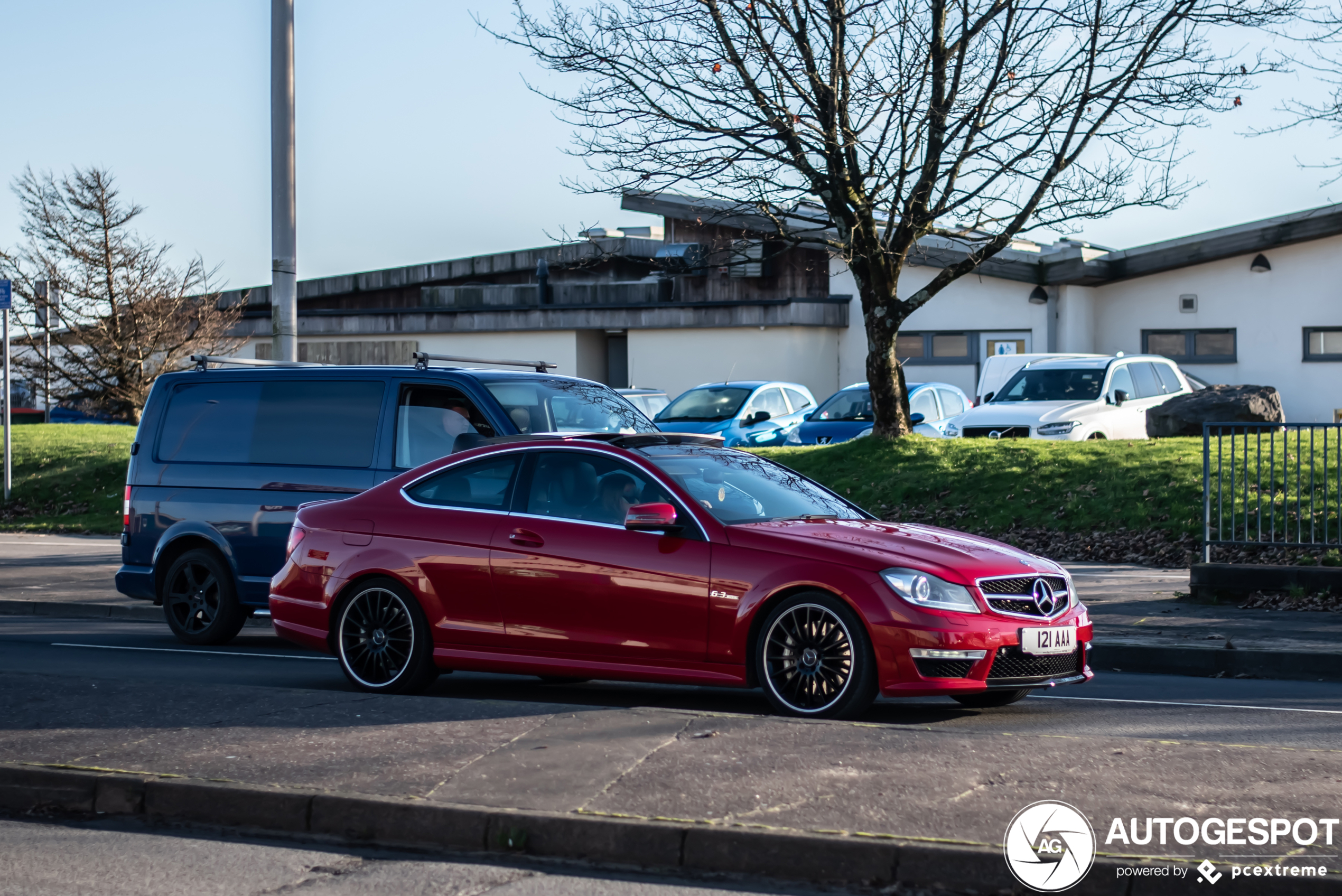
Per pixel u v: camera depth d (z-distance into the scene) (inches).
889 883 192.9
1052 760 237.5
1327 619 447.2
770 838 198.8
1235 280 1369.3
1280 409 781.9
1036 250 1403.8
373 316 1657.2
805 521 315.3
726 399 972.6
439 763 240.2
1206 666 394.6
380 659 336.2
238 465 443.5
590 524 316.2
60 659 415.8
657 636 304.2
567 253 1734.7
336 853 214.4
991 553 301.9
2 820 235.6
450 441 414.0
